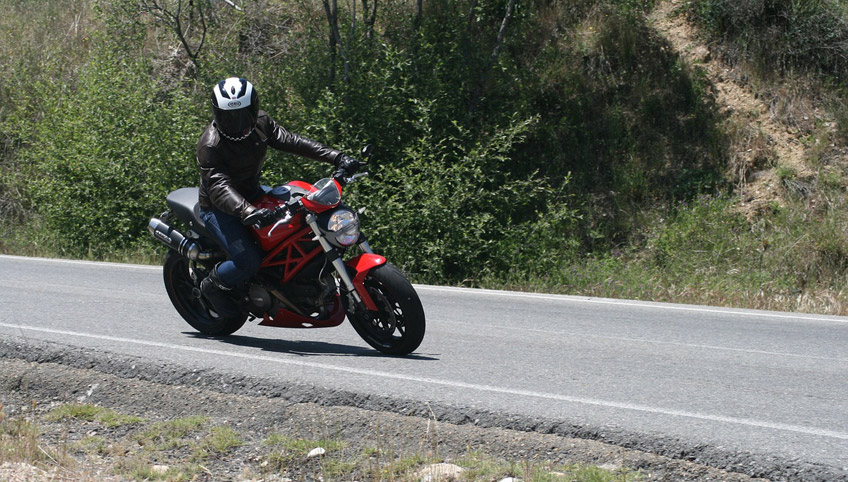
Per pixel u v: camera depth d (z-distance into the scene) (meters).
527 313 8.30
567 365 5.69
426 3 16.03
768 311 8.73
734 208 13.43
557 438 4.09
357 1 16.91
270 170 13.75
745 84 14.94
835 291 11.52
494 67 14.61
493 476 3.67
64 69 19.30
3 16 20.95
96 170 14.47
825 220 12.75
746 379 5.38
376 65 14.16
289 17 17.84
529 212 14.05
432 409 4.43
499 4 15.96
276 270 5.52
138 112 14.98
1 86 18.62
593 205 14.21
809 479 3.58
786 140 14.05
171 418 4.68
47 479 3.73
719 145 14.31
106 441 4.34
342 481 3.76
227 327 6.29
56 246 14.88
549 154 15.01
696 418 4.31
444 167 13.82
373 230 12.98
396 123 13.98
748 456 3.74
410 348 5.58
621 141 14.91
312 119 13.97
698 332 7.31
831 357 6.23
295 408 4.61
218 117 5.38
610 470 3.73
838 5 15.05
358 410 4.52
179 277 6.48
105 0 16.83
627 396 4.80
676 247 13.02
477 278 12.57
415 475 3.70
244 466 3.99
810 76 14.69
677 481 3.67
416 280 12.64
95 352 5.52
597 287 11.41
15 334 6.09
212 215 5.68
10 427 4.47
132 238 14.70
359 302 5.45
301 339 6.34
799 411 4.55
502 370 5.43
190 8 17.30
